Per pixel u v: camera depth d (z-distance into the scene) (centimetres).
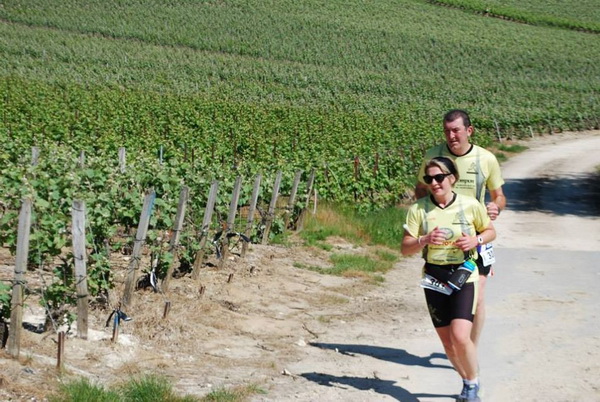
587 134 5428
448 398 716
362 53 8300
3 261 1105
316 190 1881
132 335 825
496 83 7525
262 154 2642
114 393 643
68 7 8869
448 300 676
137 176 1284
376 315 1023
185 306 945
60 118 3309
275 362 802
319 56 8050
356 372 784
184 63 7194
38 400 622
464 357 662
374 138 3497
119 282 1002
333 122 4212
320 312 1023
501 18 10462
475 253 682
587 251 1546
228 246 1202
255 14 9325
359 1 10412
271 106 5272
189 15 9025
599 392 736
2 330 721
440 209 671
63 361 688
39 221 846
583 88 7469
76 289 783
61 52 7094
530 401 710
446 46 8781
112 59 7050
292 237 1516
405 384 752
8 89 4550
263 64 7519
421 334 937
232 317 945
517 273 1288
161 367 750
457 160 741
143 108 4066
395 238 1625
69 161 1420
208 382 716
